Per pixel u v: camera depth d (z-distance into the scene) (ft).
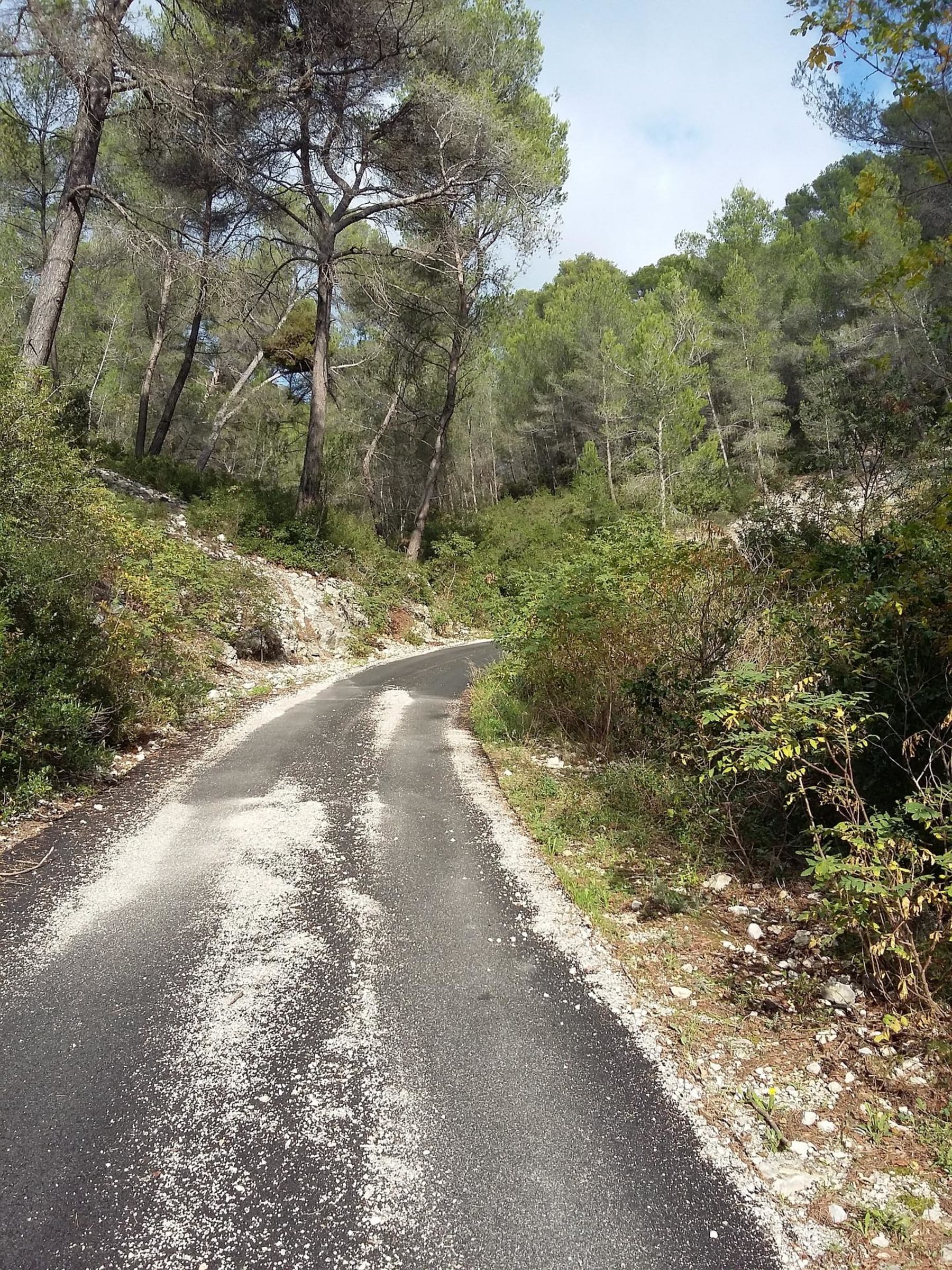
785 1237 6.84
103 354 86.53
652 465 99.91
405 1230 6.77
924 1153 7.93
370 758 23.31
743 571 19.97
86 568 22.24
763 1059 9.45
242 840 16.12
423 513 90.22
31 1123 8.00
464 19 63.52
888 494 22.93
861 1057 9.44
